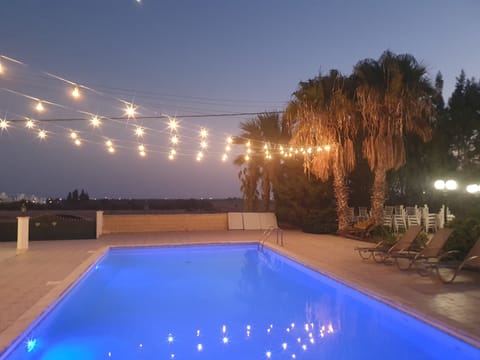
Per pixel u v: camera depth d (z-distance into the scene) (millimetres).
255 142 22391
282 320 7293
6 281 8570
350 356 5637
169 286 10078
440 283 8195
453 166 20469
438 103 21781
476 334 5184
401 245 10578
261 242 15664
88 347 6016
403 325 6520
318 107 16406
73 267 10227
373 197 16641
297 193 20062
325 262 10930
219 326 7020
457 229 10656
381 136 15492
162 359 5566
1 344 5012
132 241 16078
